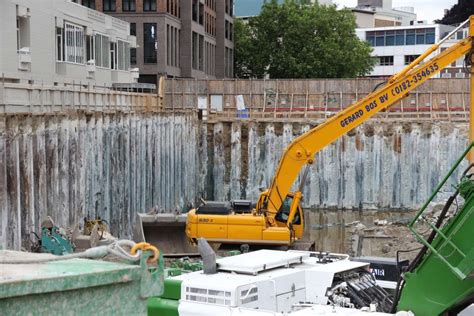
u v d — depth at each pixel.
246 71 86.44
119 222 28.33
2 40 29.94
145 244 3.85
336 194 39.06
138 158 30.89
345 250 27.88
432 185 37.97
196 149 40.03
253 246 20.91
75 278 3.54
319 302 10.33
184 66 68.56
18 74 31.55
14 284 3.36
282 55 78.31
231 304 9.19
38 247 19.81
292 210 21.30
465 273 9.15
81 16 40.47
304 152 21.62
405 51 102.06
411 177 38.34
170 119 35.34
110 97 32.41
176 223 22.97
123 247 3.95
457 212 9.45
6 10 30.25
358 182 38.94
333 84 46.97
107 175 27.25
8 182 19.11
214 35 79.62
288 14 78.62
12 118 19.27
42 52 34.75
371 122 38.81
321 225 34.88
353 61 76.62
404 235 28.23
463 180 9.48
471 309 9.64
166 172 34.75
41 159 21.23
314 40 77.06
